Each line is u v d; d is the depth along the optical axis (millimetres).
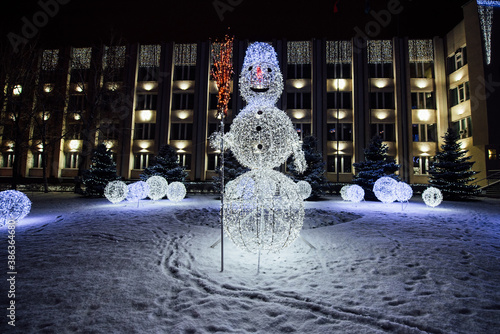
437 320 2623
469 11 22938
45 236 6020
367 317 2654
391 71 27047
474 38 22469
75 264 4172
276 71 5082
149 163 28062
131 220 8039
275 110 4672
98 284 3430
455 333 2418
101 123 27250
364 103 26344
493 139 21016
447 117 25484
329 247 5312
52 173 27344
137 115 28500
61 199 15164
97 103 23797
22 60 21922
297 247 5344
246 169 16844
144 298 3072
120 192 12133
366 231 6719
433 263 4270
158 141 27672
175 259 4508
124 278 3641
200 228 7000
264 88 5043
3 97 20703
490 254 4742
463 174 16641
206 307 2875
